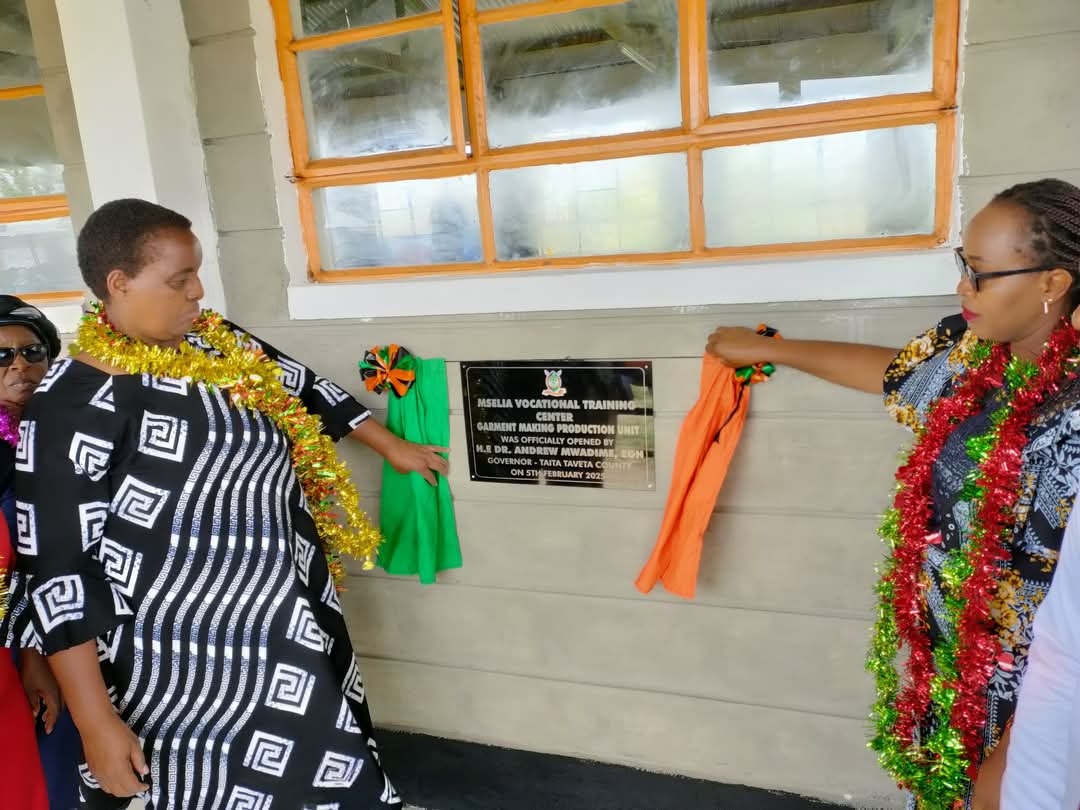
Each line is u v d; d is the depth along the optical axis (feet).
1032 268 3.27
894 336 5.34
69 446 4.19
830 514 5.79
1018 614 3.50
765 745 6.45
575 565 6.58
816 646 6.09
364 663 7.51
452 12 5.98
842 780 6.30
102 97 6.27
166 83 6.42
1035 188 3.31
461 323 6.36
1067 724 2.85
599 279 5.89
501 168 6.22
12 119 7.66
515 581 6.81
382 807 5.08
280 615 4.75
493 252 6.41
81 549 4.27
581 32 5.81
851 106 5.30
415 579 7.13
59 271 8.09
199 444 4.53
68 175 7.50
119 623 4.43
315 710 4.84
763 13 5.37
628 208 6.01
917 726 4.17
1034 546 3.40
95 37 6.17
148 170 6.34
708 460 5.76
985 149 4.99
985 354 3.79
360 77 6.42
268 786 4.83
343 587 7.35
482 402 6.47
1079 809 2.72
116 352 4.33
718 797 6.49
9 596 4.60
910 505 3.96
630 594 6.48
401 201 6.58
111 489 4.38
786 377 5.62
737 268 5.56
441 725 7.45
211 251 6.88
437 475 6.67
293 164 6.69
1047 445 3.24
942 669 3.83
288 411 5.12
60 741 5.41
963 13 4.93
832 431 5.62
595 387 6.12
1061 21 4.68
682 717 6.63
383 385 6.50
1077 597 2.81
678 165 5.81
